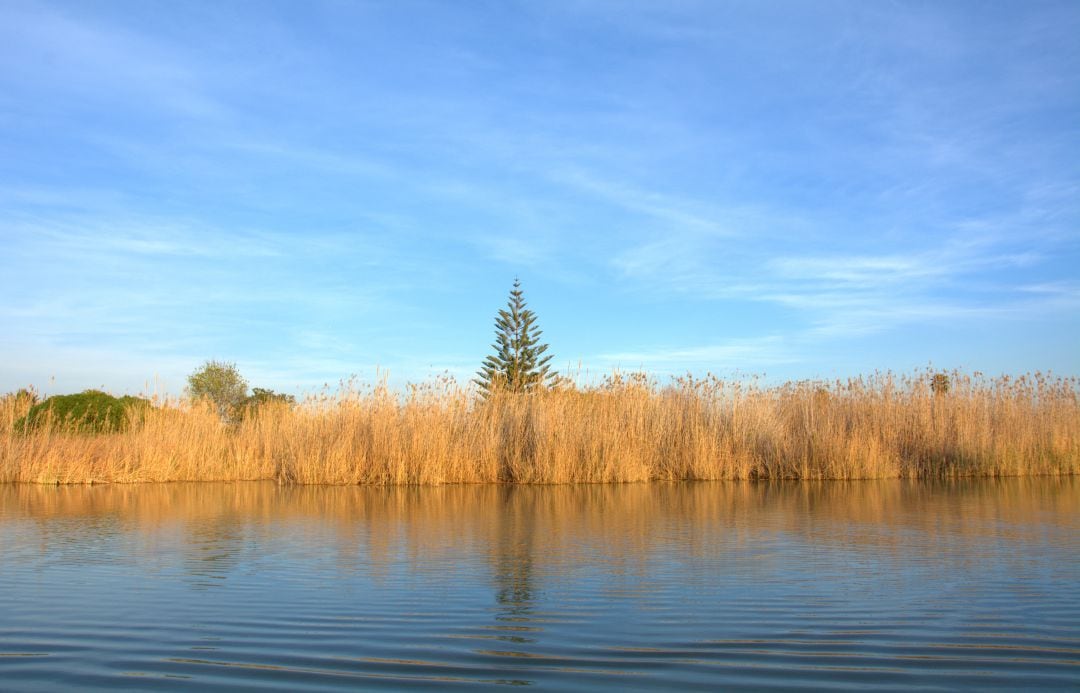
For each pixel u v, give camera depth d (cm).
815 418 2250
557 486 1952
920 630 593
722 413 2261
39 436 2170
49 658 543
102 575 819
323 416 2162
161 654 550
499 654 546
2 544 1030
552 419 2097
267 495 1738
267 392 4269
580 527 1171
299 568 855
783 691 471
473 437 2106
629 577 795
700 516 1296
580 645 564
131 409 2434
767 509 1392
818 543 998
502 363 5138
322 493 1789
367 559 909
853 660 526
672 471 2131
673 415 2239
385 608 673
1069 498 1527
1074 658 526
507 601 696
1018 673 498
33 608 679
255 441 2261
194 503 1562
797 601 685
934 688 474
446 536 1088
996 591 715
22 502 1582
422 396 2152
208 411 2350
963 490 1728
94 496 1712
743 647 557
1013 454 2158
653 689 476
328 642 577
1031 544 972
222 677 504
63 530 1161
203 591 741
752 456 2172
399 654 547
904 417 2277
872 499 1550
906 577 780
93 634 599
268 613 659
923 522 1187
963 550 932
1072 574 787
